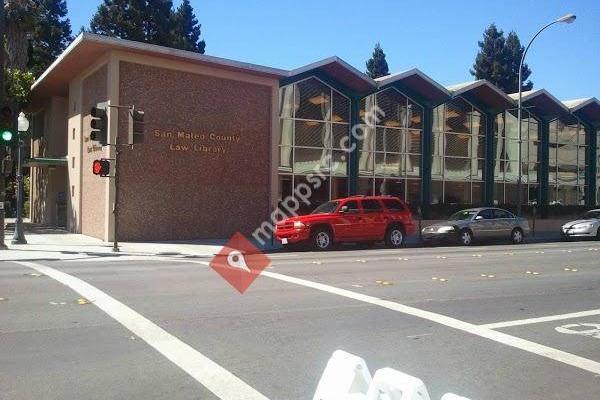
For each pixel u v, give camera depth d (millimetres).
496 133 32625
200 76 23031
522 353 6594
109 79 21219
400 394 3324
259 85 24469
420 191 29672
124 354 6262
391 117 28953
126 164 21422
